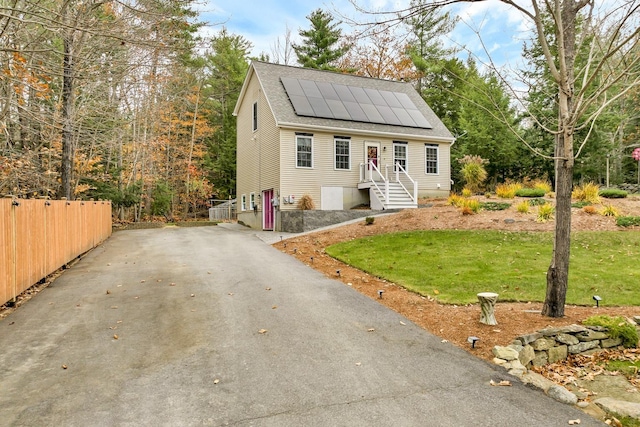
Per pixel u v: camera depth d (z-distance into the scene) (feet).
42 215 26.55
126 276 28.84
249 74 69.00
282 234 52.47
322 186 59.82
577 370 15.72
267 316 20.04
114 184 73.77
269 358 15.30
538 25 17.80
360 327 18.65
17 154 36.96
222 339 17.15
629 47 17.66
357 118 62.44
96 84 40.73
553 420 11.41
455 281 25.80
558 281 19.06
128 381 13.44
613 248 33.12
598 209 43.16
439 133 68.23
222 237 52.13
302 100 61.46
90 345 16.48
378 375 13.97
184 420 11.18
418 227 42.45
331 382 13.43
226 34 117.19
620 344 17.74
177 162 100.42
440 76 99.66
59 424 10.96
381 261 32.07
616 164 93.30
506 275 26.55
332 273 29.58
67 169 45.57
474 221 41.88
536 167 87.61
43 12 23.61
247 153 72.74
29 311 20.84
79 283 26.84
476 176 67.92
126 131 58.23
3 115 28.37
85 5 29.71
